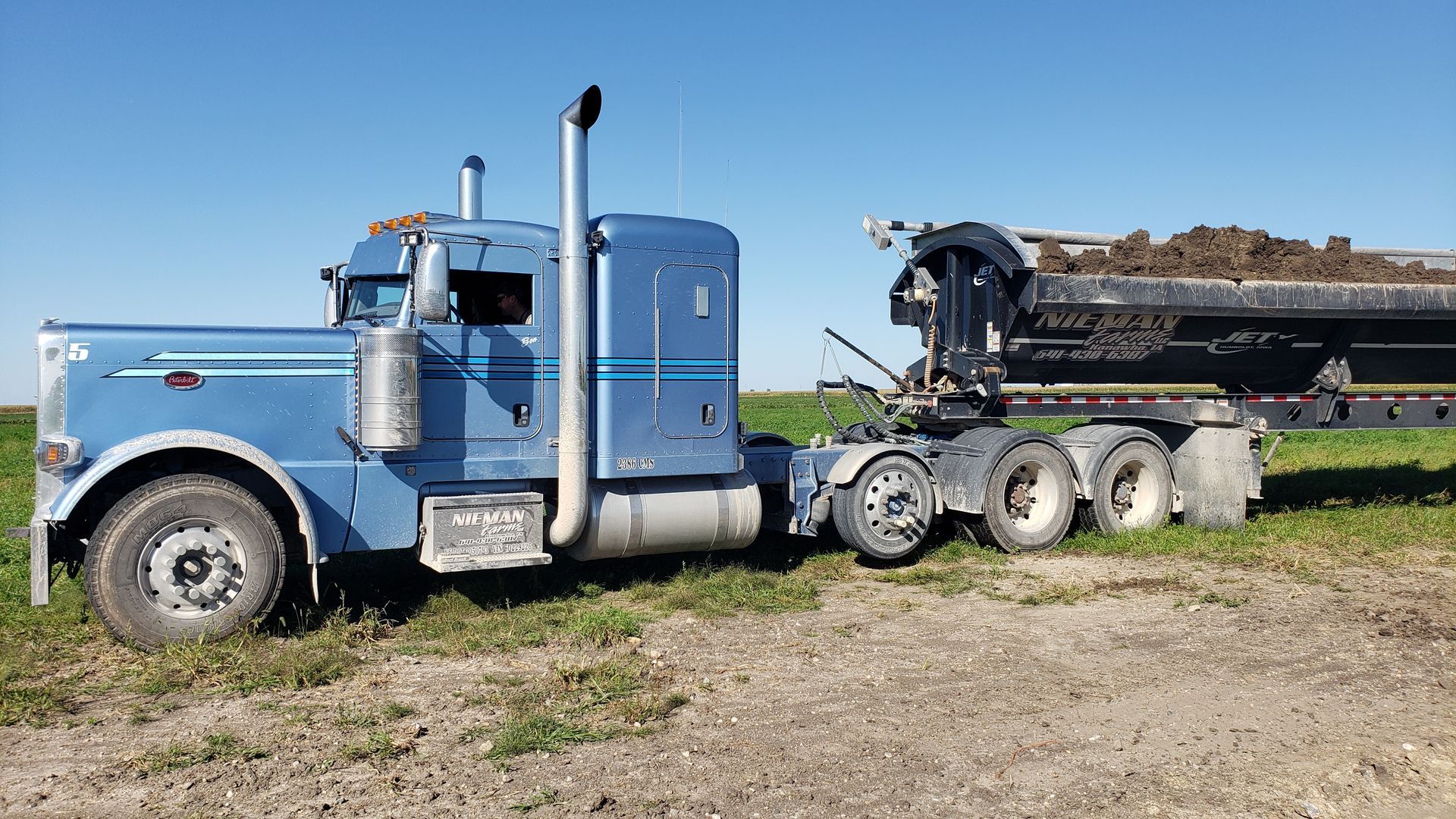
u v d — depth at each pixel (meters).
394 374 7.35
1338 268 12.33
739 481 9.18
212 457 7.43
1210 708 5.56
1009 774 4.62
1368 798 4.37
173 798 4.38
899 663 6.54
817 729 5.25
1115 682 6.05
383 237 8.09
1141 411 11.83
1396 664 6.38
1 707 5.55
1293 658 6.54
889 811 4.23
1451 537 11.18
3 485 18.30
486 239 7.93
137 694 5.90
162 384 7.12
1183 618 7.71
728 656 6.72
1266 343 12.41
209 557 6.82
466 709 5.61
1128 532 11.19
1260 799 4.34
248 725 5.34
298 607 7.91
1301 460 21.48
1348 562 9.98
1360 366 13.23
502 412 8.05
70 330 6.95
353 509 7.55
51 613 7.70
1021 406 11.45
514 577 9.13
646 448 8.53
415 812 4.22
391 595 8.56
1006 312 11.10
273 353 7.39
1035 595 8.62
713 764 4.75
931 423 11.93
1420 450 25.27
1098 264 11.08
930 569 9.89
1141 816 4.18
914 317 12.44
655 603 8.33
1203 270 11.50
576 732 5.15
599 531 8.32
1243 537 11.09
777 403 86.31
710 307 8.86
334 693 5.93
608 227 8.37
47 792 4.46
